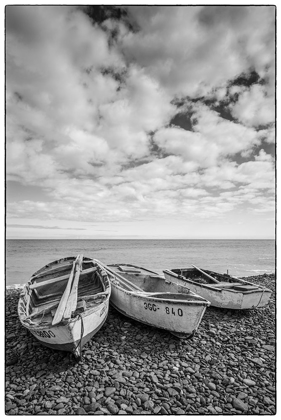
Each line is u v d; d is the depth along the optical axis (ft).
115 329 21.84
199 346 19.30
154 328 22.07
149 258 110.01
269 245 214.07
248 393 14.23
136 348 18.83
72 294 20.33
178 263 92.38
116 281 25.79
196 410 12.93
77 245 191.11
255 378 15.57
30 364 17.31
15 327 24.61
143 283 28.30
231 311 26.71
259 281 45.47
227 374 15.93
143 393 14.02
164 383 14.88
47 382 15.14
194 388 14.52
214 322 23.94
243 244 231.30
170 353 18.20
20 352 19.20
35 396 13.98
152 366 16.53
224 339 20.49
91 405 13.07
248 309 25.12
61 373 15.92
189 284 28.71
